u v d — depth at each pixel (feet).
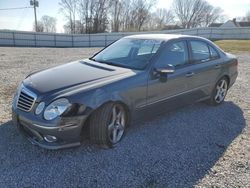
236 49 65.41
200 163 10.59
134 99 11.87
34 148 11.09
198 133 13.37
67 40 107.04
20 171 9.55
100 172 9.72
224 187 9.16
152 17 209.05
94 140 10.87
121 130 11.86
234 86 23.56
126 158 10.72
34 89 10.57
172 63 13.75
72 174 9.52
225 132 13.62
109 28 184.85
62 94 10.06
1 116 14.30
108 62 13.65
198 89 15.64
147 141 12.23
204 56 16.10
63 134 10.00
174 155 11.12
